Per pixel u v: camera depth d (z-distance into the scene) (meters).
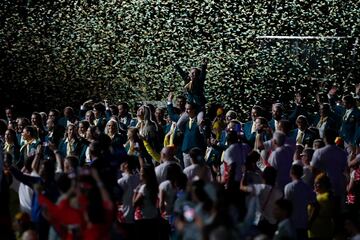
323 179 40.16
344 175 45.38
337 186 44.97
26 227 36.34
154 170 41.16
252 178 40.38
